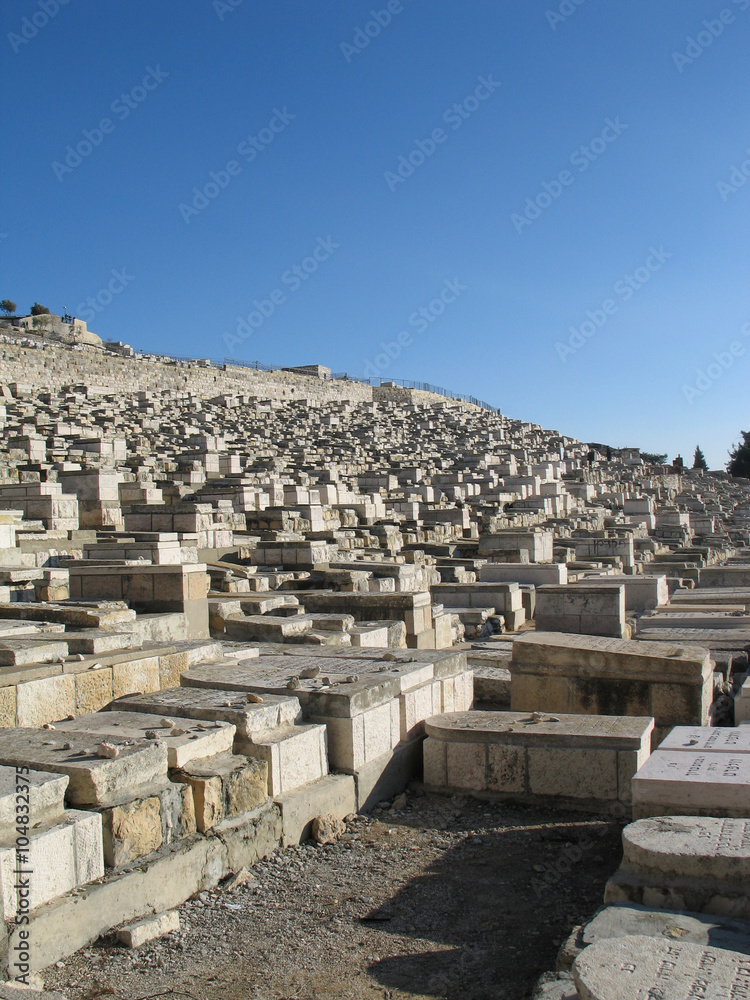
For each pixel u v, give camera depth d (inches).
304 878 250.1
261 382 2869.1
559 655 376.2
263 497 982.4
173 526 781.3
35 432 1270.9
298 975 200.2
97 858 216.7
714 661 462.3
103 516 801.6
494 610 663.1
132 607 459.5
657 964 161.3
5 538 612.1
